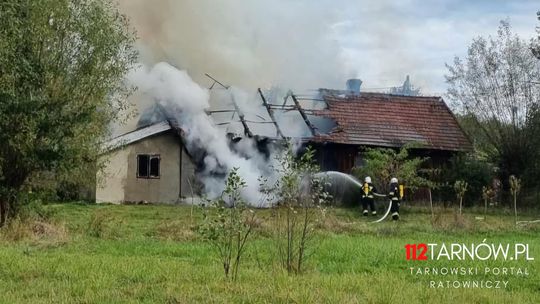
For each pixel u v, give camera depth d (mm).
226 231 12859
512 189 31469
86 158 22125
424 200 36875
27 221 19328
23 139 19797
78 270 12562
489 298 11211
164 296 10461
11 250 15656
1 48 19688
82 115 20578
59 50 21250
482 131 41062
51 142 20188
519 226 25891
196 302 10172
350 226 23516
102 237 19297
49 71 20672
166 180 36406
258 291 10766
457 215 25672
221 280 11820
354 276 12820
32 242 17562
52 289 10828
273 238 17047
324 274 13320
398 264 15359
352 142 37312
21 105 19453
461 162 37719
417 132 39375
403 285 12000
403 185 33750
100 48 21641
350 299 10398
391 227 24297
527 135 38531
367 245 18344
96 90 21797
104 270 12602
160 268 13102
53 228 19156
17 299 10164
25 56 20500
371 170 33719
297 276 12578
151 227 22047
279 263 13781
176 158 36688
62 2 21094
